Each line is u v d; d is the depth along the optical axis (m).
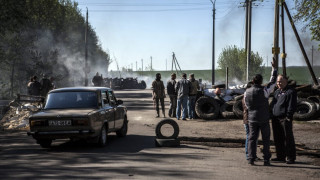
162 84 19.73
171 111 19.73
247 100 8.29
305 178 7.02
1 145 11.05
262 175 7.20
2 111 18.64
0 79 42.44
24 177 6.87
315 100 18.48
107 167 7.75
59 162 8.31
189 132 13.70
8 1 27.25
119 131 12.59
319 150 9.97
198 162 8.38
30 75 41.16
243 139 11.25
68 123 9.91
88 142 10.61
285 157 8.68
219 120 17.97
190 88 18.38
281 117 8.50
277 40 21.75
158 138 10.91
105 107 11.27
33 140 12.14
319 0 15.62
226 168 7.79
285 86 8.41
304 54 21.80
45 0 44.41
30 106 18.00
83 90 11.28
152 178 6.80
